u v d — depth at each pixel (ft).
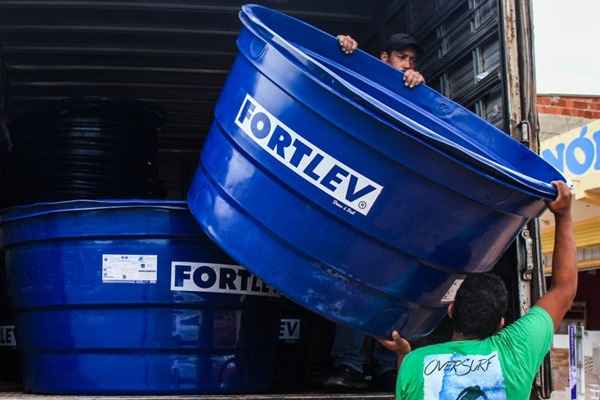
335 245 6.35
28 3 11.44
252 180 6.61
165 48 12.67
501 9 8.11
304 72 6.27
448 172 6.06
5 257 8.36
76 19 11.97
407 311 6.75
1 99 11.93
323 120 6.22
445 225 6.29
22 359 8.21
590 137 20.54
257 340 8.07
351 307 6.58
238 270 7.85
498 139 7.79
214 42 12.64
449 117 8.11
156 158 11.40
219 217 6.91
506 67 7.98
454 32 9.44
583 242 22.49
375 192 6.18
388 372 8.97
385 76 8.31
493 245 6.63
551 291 6.82
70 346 7.60
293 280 6.53
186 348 7.62
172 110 14.60
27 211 7.84
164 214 7.59
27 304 7.94
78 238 7.61
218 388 7.75
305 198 6.34
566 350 26.08
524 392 6.24
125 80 13.50
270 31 6.58
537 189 6.34
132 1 11.55
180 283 7.59
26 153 10.69
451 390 6.23
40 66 12.92
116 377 7.53
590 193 20.75
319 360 9.78
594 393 23.57
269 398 7.34
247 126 6.66
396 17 11.25
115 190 10.57
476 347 6.39
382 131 6.04
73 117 10.52
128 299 7.52
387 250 6.37
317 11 11.76
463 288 6.63
